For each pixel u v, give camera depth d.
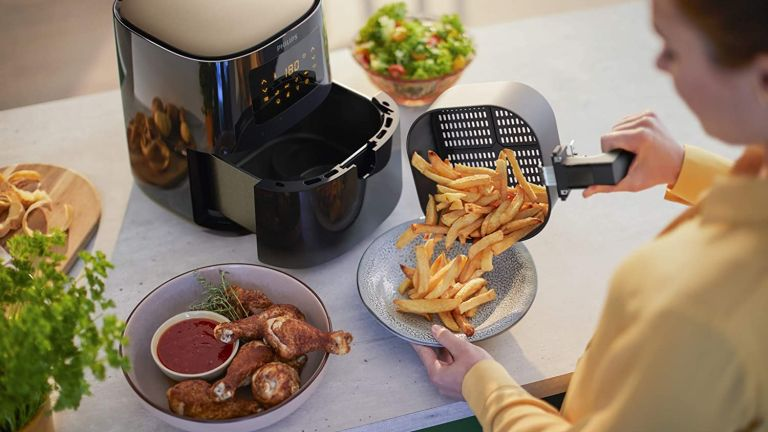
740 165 0.80
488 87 1.29
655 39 1.94
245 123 1.32
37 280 0.99
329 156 1.55
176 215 1.49
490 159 1.39
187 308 1.28
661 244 0.77
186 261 1.41
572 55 1.89
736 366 0.70
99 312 1.32
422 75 1.65
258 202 1.30
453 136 1.38
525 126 1.33
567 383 1.24
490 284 1.32
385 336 1.29
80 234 1.42
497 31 1.97
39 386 0.94
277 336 1.14
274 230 1.33
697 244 0.73
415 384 1.21
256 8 1.33
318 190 1.29
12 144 1.62
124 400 1.19
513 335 1.28
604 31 1.97
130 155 1.49
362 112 1.50
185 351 1.18
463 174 1.32
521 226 1.27
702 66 0.66
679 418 0.74
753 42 0.62
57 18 3.20
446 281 1.22
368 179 1.37
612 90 1.78
